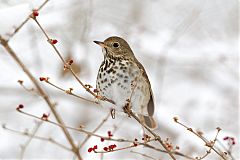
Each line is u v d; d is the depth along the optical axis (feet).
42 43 45.96
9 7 35.29
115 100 34.32
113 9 51.19
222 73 51.26
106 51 35.27
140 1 53.11
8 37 26.68
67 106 44.98
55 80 44.09
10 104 45.11
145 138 27.32
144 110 36.32
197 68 52.03
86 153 41.88
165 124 42.39
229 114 48.14
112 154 42.47
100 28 49.98
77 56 45.19
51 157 43.34
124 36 49.26
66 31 46.42
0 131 43.60
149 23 52.85
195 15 49.90
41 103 45.29
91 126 45.03
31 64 45.03
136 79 33.27
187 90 51.34
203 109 48.37
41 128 44.16
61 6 44.14
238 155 38.55
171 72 52.34
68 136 25.12
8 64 44.78
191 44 50.42
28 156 43.04
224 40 51.47
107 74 34.76
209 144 27.20
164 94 50.72
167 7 54.13
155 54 48.83
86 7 47.62
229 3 52.54
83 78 44.80
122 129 44.73
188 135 40.81
